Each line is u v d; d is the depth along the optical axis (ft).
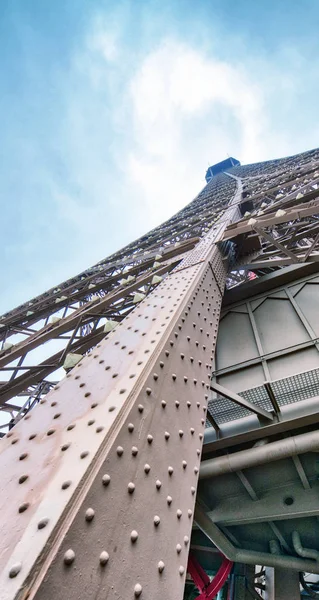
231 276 37.35
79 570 4.42
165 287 17.56
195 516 15.80
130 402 7.22
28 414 7.95
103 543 4.95
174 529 6.52
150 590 5.28
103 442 6.00
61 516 4.63
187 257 25.45
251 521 15.93
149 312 13.58
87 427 6.66
